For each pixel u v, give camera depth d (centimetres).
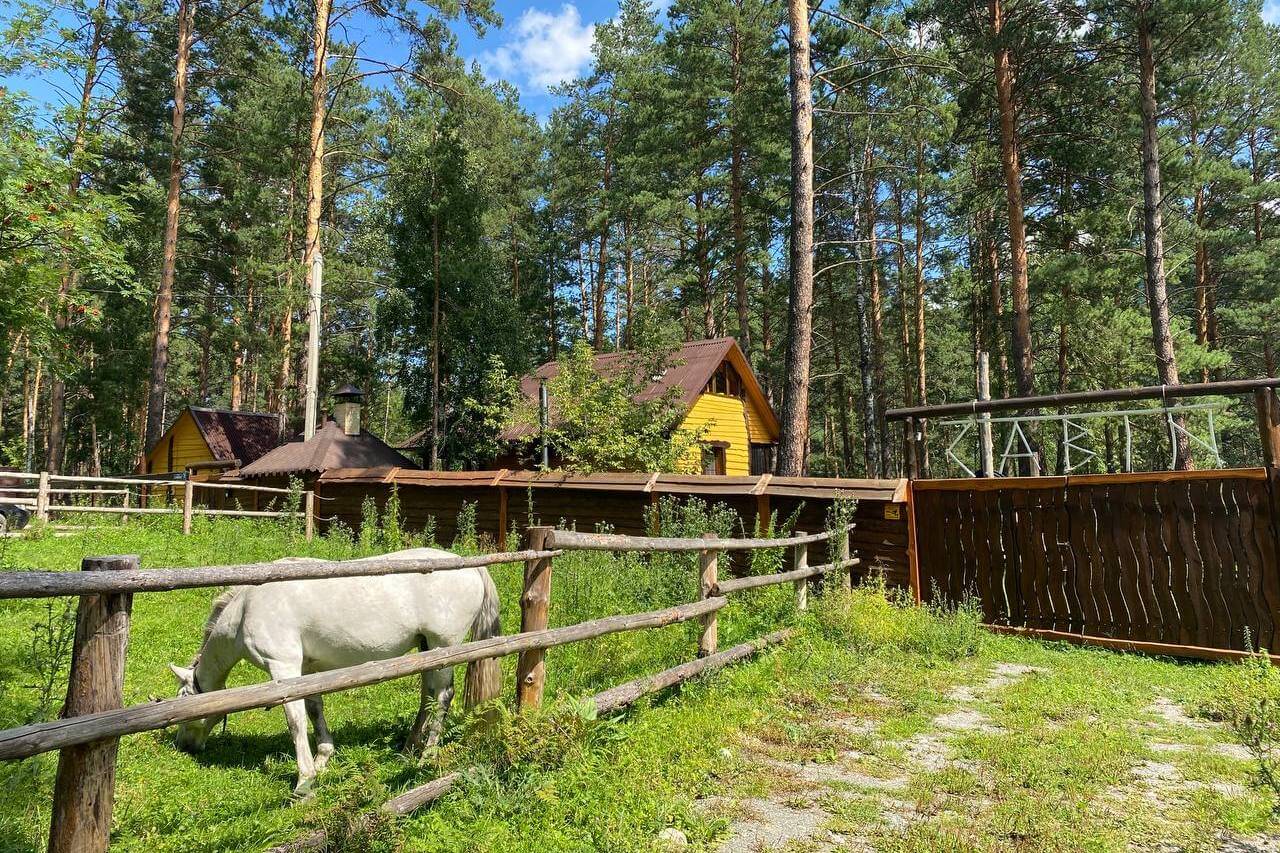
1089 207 2030
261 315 2541
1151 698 589
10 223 727
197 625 761
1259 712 446
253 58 2356
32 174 736
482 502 1370
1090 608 802
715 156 2344
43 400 3553
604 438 1409
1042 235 2239
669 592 789
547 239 3303
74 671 228
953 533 897
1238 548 725
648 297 3728
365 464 1720
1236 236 2197
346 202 3041
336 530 1391
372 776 337
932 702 562
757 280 3170
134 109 2342
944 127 1820
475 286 2034
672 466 1424
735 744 454
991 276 2484
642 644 653
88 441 3409
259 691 271
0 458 2130
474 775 365
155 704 241
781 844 332
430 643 457
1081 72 1873
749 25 2289
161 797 385
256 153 2216
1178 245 2023
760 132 2247
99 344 2531
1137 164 2091
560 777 375
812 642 709
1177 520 760
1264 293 2894
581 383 1478
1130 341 1912
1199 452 1872
